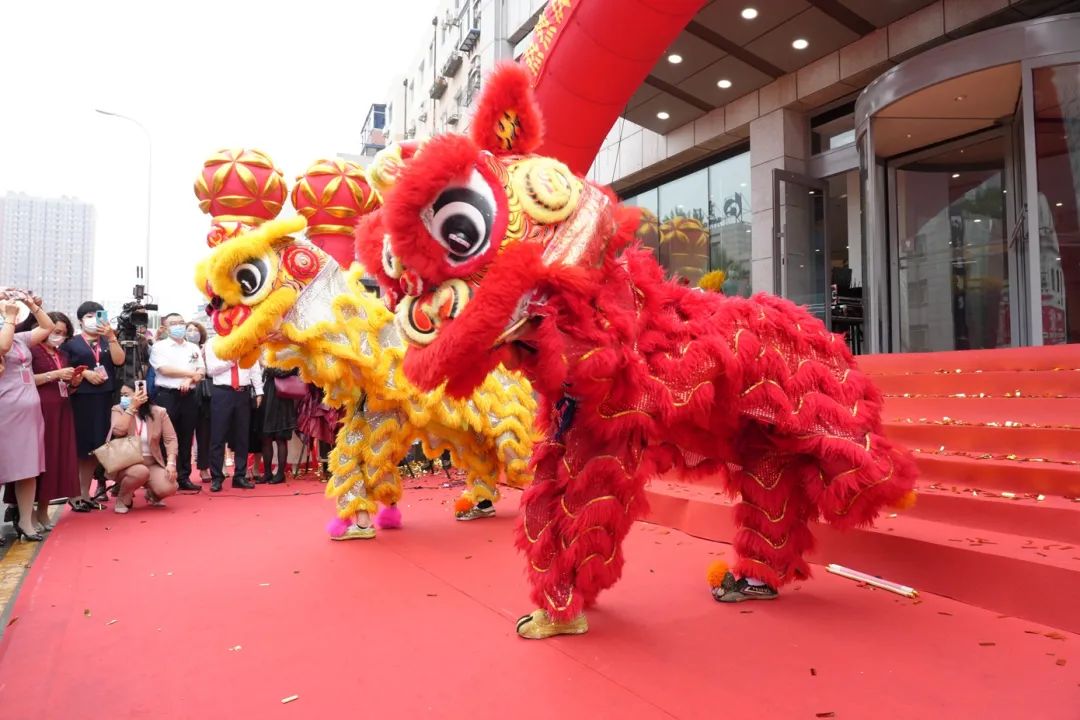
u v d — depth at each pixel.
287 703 2.05
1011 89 7.77
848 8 9.09
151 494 5.52
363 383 4.12
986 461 3.60
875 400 2.88
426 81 26.42
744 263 12.23
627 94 7.95
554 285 2.23
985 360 5.14
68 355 5.51
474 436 4.68
